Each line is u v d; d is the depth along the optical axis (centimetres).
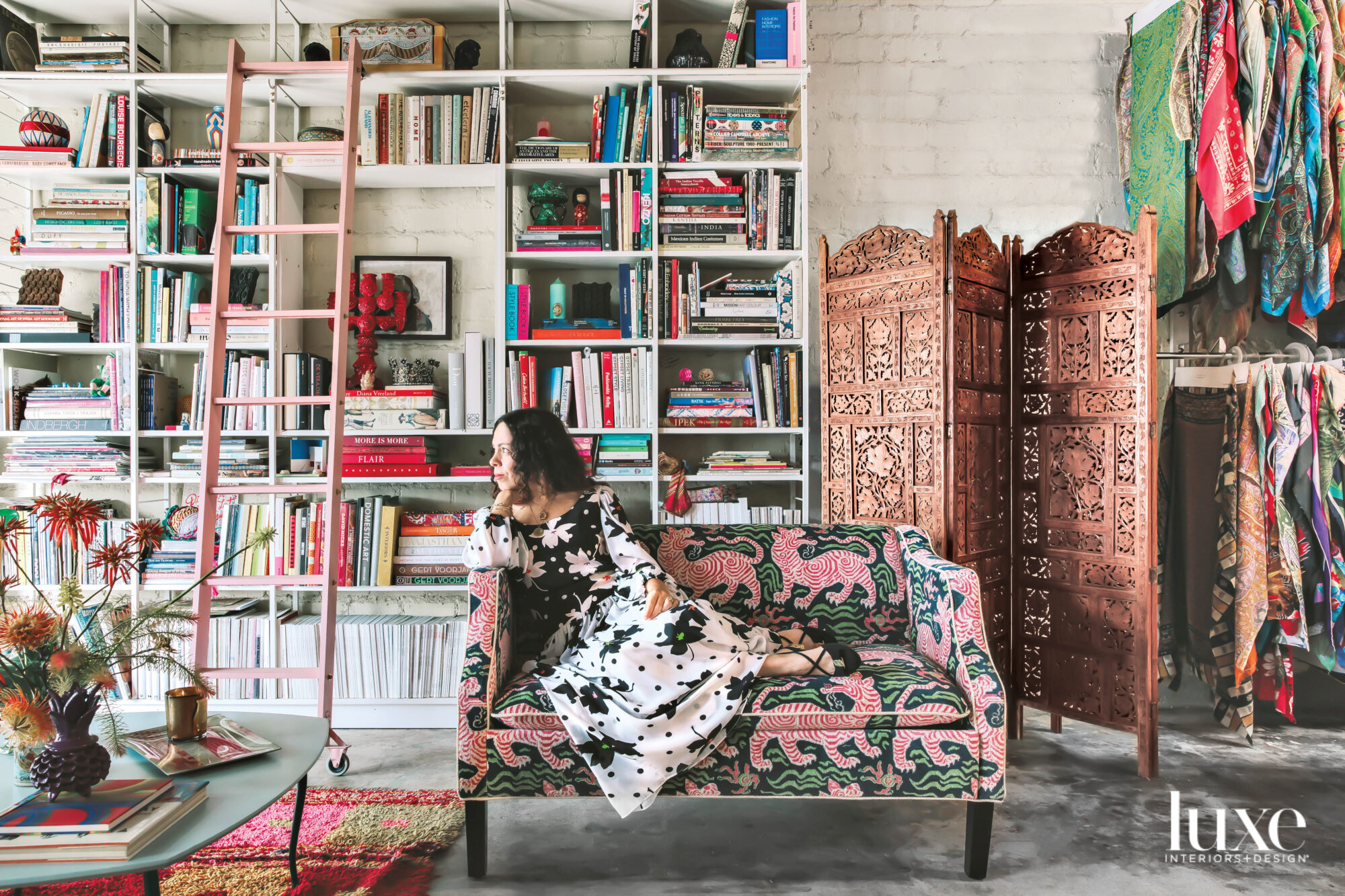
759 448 330
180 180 311
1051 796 228
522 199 324
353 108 242
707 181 303
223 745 148
